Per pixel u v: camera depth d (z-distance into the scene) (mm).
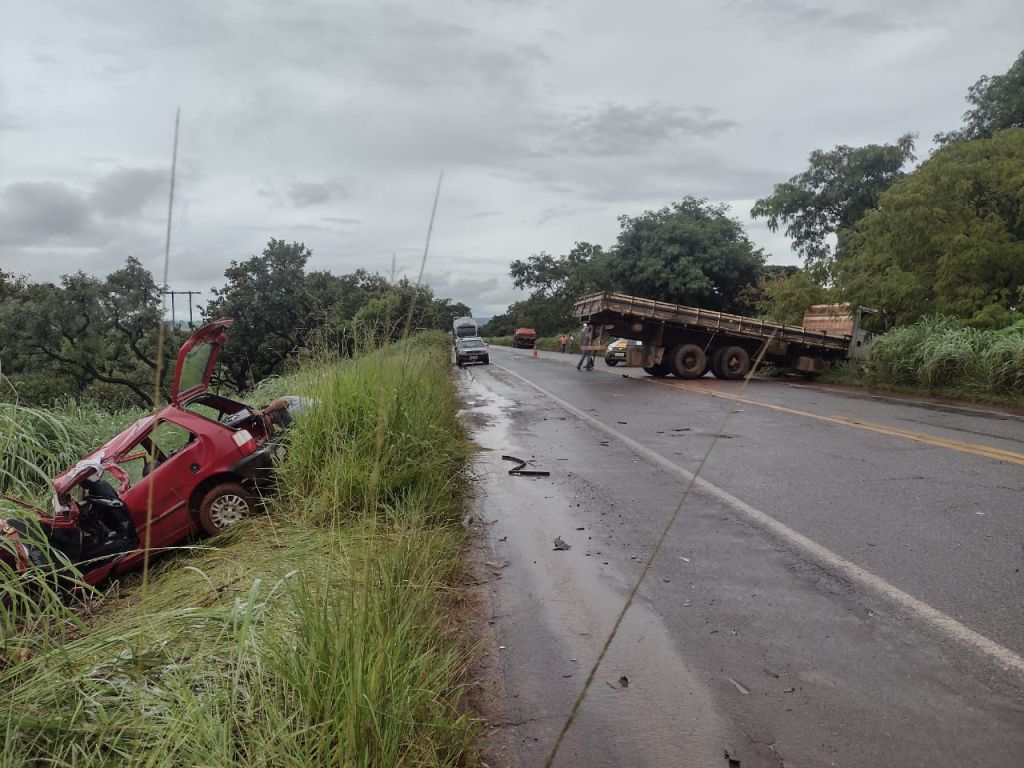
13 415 5715
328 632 2471
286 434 6004
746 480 6887
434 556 4391
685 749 2615
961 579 4156
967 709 2830
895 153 26438
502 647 3484
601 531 5406
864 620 3686
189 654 2424
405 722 2326
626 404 13805
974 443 8219
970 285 14414
